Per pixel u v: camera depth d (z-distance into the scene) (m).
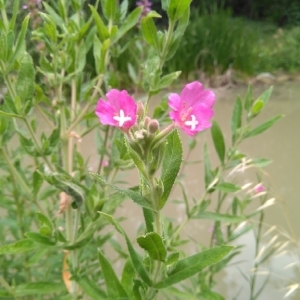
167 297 0.35
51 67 0.32
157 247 0.18
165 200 0.18
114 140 0.34
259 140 0.69
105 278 0.22
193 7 1.70
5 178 0.35
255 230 0.50
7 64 0.27
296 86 1.08
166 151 0.18
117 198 0.31
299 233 0.49
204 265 0.20
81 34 0.33
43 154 0.30
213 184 0.33
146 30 0.30
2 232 0.38
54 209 0.40
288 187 0.56
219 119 0.79
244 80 1.13
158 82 0.31
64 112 0.34
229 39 1.17
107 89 0.38
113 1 0.33
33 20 0.40
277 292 0.44
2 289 0.28
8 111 0.30
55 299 0.30
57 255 0.36
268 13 2.08
